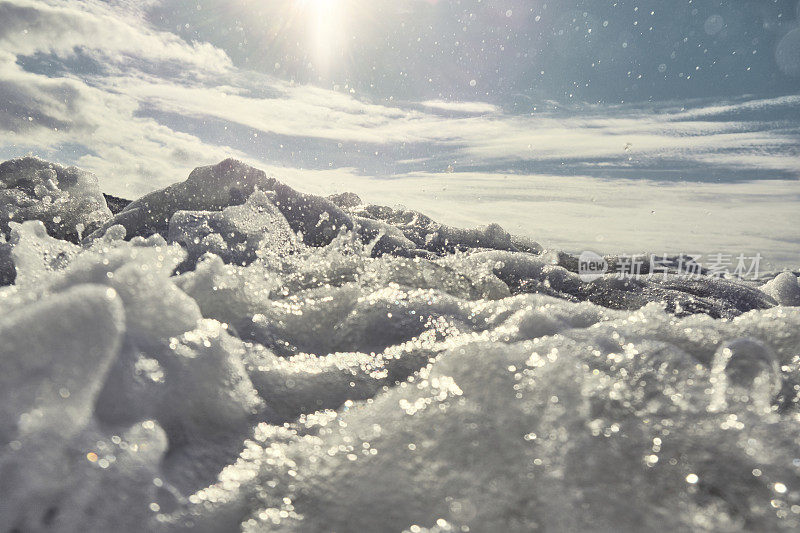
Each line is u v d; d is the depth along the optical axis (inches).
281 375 39.3
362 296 56.2
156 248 38.3
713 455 27.5
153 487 24.8
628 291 85.0
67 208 116.6
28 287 39.5
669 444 28.1
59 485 21.8
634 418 30.1
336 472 28.6
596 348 38.2
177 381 31.2
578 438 28.6
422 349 46.4
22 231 67.6
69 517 21.6
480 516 25.0
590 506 24.8
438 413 31.7
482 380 33.9
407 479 27.4
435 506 25.8
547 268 89.3
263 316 52.1
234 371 35.7
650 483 25.9
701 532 23.4
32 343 22.1
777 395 34.8
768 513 24.2
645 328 44.3
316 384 39.1
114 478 23.8
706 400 31.9
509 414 30.8
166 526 23.7
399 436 30.5
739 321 45.3
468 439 29.3
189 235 90.4
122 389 28.2
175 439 28.9
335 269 71.6
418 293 57.7
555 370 34.1
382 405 34.3
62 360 22.3
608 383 33.3
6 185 124.0
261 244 91.3
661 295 84.4
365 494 27.0
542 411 30.7
